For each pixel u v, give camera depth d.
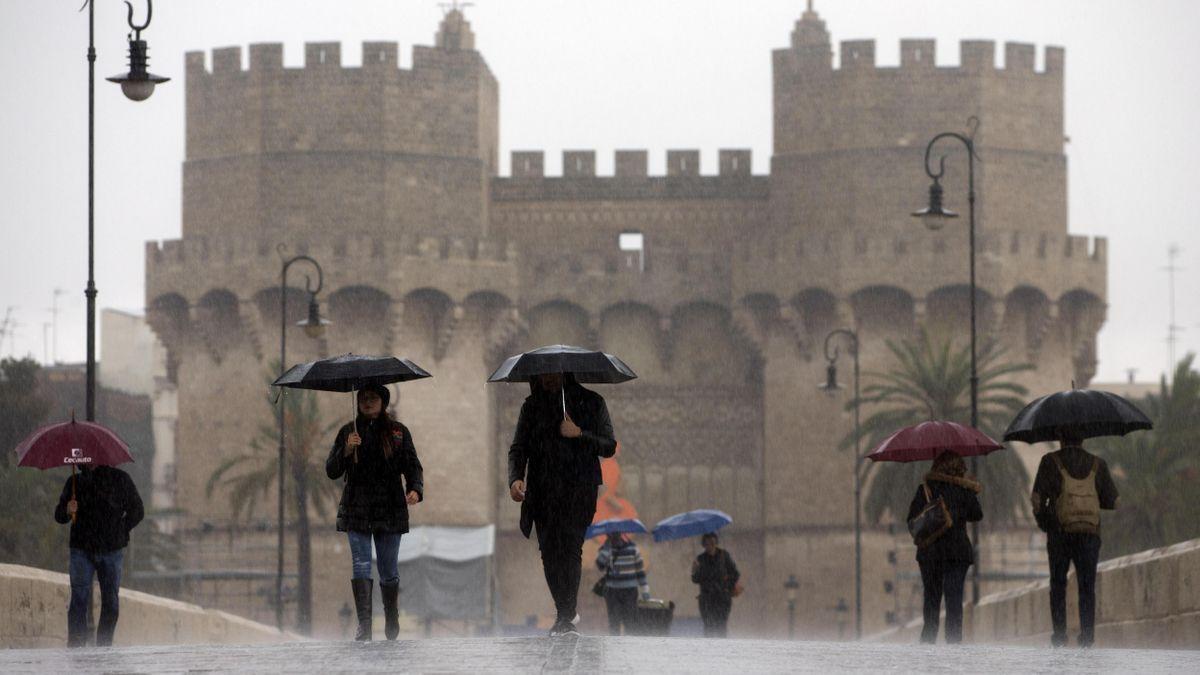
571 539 35.22
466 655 28.44
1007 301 175.50
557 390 35.62
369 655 28.83
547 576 35.34
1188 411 143.00
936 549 43.91
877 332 175.12
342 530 36.22
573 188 186.38
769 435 179.25
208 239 173.12
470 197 177.00
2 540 135.25
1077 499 40.41
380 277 170.88
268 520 170.75
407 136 174.88
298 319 172.38
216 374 174.50
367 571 36.12
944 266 172.00
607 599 60.56
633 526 60.88
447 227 176.12
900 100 175.25
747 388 184.25
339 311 173.12
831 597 175.50
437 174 175.88
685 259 182.75
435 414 174.75
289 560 171.00
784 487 178.25
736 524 184.38
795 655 29.42
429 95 175.88
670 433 185.25
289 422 149.75
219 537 170.88
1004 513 143.25
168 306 176.88
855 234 173.50
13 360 169.62
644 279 182.50
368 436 36.19
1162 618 43.84
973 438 47.69
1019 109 176.25
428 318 175.25
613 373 35.88
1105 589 47.91
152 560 165.12
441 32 185.25
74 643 42.66
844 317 173.75
